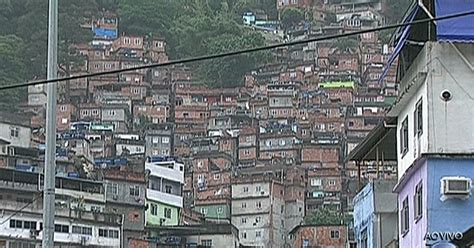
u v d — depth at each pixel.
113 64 198.12
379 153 43.19
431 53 32.06
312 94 190.00
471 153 31.72
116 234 84.31
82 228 82.00
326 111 182.75
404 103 35.22
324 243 105.19
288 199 139.38
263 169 153.00
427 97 32.09
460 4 31.19
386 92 187.25
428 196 31.70
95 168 96.56
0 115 108.25
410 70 34.44
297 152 164.12
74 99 184.50
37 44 187.25
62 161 92.94
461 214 31.52
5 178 79.00
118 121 174.00
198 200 141.12
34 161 93.94
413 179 33.75
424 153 31.86
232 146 169.25
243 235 136.12
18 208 78.88
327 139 171.00
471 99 31.94
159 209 106.38
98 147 144.25
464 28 30.88
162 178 107.88
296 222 138.12
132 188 93.62
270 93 188.88
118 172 93.31
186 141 172.62
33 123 136.12
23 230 78.69
